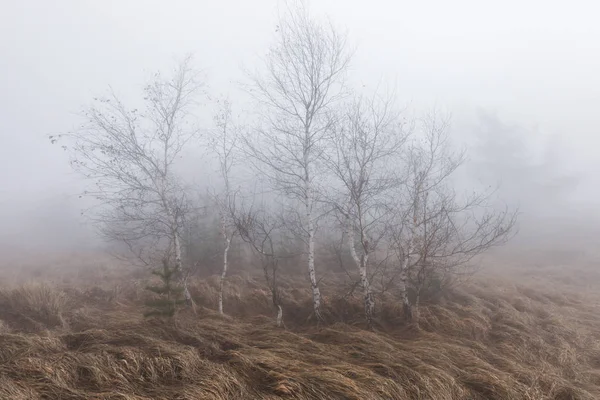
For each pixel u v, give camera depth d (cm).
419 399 544
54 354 552
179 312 939
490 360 732
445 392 561
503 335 870
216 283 1186
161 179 1081
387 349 708
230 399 489
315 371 565
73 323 847
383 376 590
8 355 551
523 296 1258
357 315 972
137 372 525
